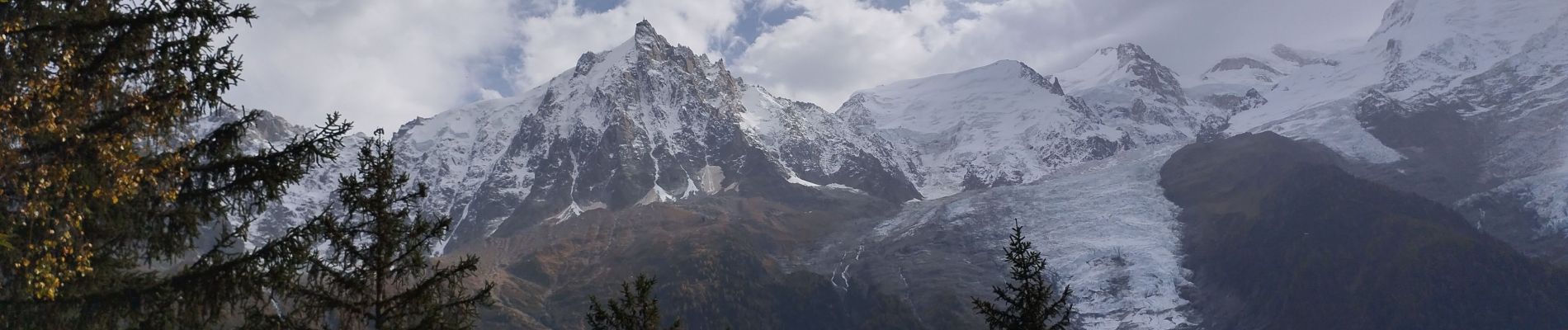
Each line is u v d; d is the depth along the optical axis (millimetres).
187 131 28078
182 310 25750
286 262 26438
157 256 26828
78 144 23781
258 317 26750
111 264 26203
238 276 26047
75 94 23594
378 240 27688
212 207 26688
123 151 24188
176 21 25203
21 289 24297
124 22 24172
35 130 22953
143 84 25328
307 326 26922
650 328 34688
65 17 23875
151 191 25938
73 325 25125
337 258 27500
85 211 24266
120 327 25875
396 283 28406
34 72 23141
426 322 27297
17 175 22609
